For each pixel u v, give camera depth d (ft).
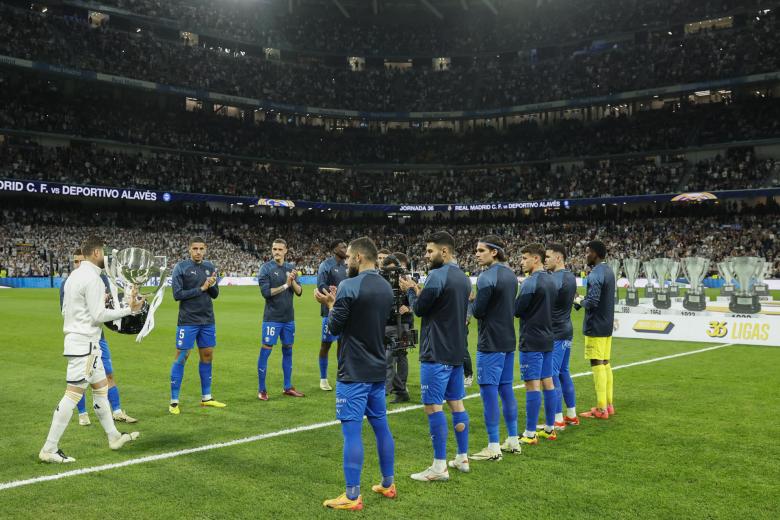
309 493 17.85
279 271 30.78
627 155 180.34
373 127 209.26
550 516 16.14
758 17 177.68
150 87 168.14
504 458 21.24
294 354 45.65
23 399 29.68
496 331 21.17
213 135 184.75
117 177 161.48
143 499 17.29
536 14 205.67
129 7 177.88
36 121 155.63
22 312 74.18
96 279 20.94
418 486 18.48
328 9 213.25
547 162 191.21
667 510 16.53
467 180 195.11
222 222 183.01
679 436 23.76
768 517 16.10
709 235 158.81
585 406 29.22
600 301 26.63
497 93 197.98
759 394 31.37
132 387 33.09
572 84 189.57
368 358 17.38
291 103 193.36
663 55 180.14
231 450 21.95
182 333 27.81
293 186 187.83
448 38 209.97
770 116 164.35
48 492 17.80
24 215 151.94
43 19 161.38
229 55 190.80
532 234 183.62
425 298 19.15
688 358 43.62
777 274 139.44
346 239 192.85
